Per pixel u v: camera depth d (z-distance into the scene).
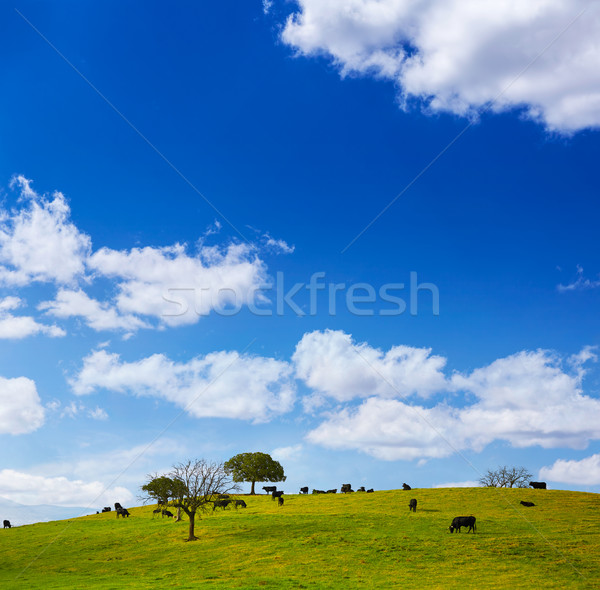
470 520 57.50
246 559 50.72
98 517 87.12
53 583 46.88
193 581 44.28
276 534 59.97
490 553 48.81
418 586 39.78
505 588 38.84
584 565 44.66
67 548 63.34
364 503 81.31
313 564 47.28
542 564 45.19
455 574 42.88
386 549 51.19
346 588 39.81
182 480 63.50
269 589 39.97
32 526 82.44
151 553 57.28
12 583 47.91
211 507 83.00
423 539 54.69
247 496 101.75
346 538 55.91
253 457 116.75
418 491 91.25
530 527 59.84
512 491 87.06
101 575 49.75
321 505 81.75
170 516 79.81
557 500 78.06
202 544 58.50
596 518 65.06
